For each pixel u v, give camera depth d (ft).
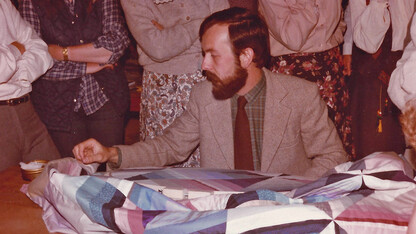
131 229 4.08
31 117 8.09
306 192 4.52
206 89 6.45
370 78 10.92
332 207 3.99
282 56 9.42
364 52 10.89
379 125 10.97
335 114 9.77
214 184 5.21
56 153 8.66
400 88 7.48
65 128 9.18
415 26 7.16
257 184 5.22
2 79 7.39
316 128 6.44
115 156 6.02
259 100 6.27
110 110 9.34
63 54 8.86
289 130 6.35
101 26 9.07
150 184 5.20
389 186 4.27
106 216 4.17
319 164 6.40
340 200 4.10
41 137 8.33
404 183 4.31
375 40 10.21
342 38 10.21
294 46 8.93
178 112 8.93
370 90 11.00
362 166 4.81
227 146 6.43
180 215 4.02
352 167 4.89
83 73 9.07
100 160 5.75
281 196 4.29
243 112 6.26
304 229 3.82
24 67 7.73
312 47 9.31
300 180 5.32
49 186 4.70
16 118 7.75
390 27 10.14
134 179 5.35
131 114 15.31
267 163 6.38
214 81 5.95
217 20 5.73
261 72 6.20
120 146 6.12
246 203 4.21
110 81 9.26
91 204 4.27
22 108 7.84
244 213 3.90
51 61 8.28
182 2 8.51
